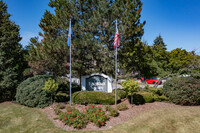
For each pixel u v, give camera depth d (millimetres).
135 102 8422
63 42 10336
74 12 10789
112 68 11242
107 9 10258
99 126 5609
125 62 11766
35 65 10633
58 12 11031
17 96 9070
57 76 11586
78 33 10773
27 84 9219
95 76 11414
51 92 8484
